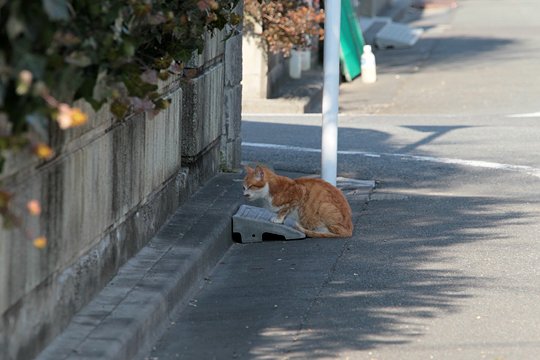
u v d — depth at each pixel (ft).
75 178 34.71
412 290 43.45
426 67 157.17
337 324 38.88
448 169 73.36
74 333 34.12
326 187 54.34
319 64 157.89
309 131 92.17
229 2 46.50
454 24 223.51
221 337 37.73
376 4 227.61
